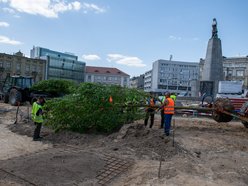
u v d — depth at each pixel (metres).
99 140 9.36
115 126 10.67
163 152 7.79
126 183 5.77
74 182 5.65
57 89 21.00
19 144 8.98
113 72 109.56
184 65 115.44
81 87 10.56
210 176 6.21
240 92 30.00
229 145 9.24
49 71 79.00
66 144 9.05
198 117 18.67
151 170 6.34
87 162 6.62
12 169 6.14
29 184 5.50
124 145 8.45
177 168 6.53
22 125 11.89
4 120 13.96
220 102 12.85
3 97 25.14
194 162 7.18
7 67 64.19
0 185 5.42
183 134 10.62
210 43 30.48
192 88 37.78
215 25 30.03
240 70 83.44
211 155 7.95
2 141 9.31
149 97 12.10
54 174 5.89
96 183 5.72
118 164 6.80
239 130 12.80
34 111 9.60
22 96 21.45
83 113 10.26
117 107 10.63
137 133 9.55
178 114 19.31
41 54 89.88
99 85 10.76
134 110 11.32
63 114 10.31
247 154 8.29
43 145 8.95
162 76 114.88
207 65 30.75
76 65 88.50
